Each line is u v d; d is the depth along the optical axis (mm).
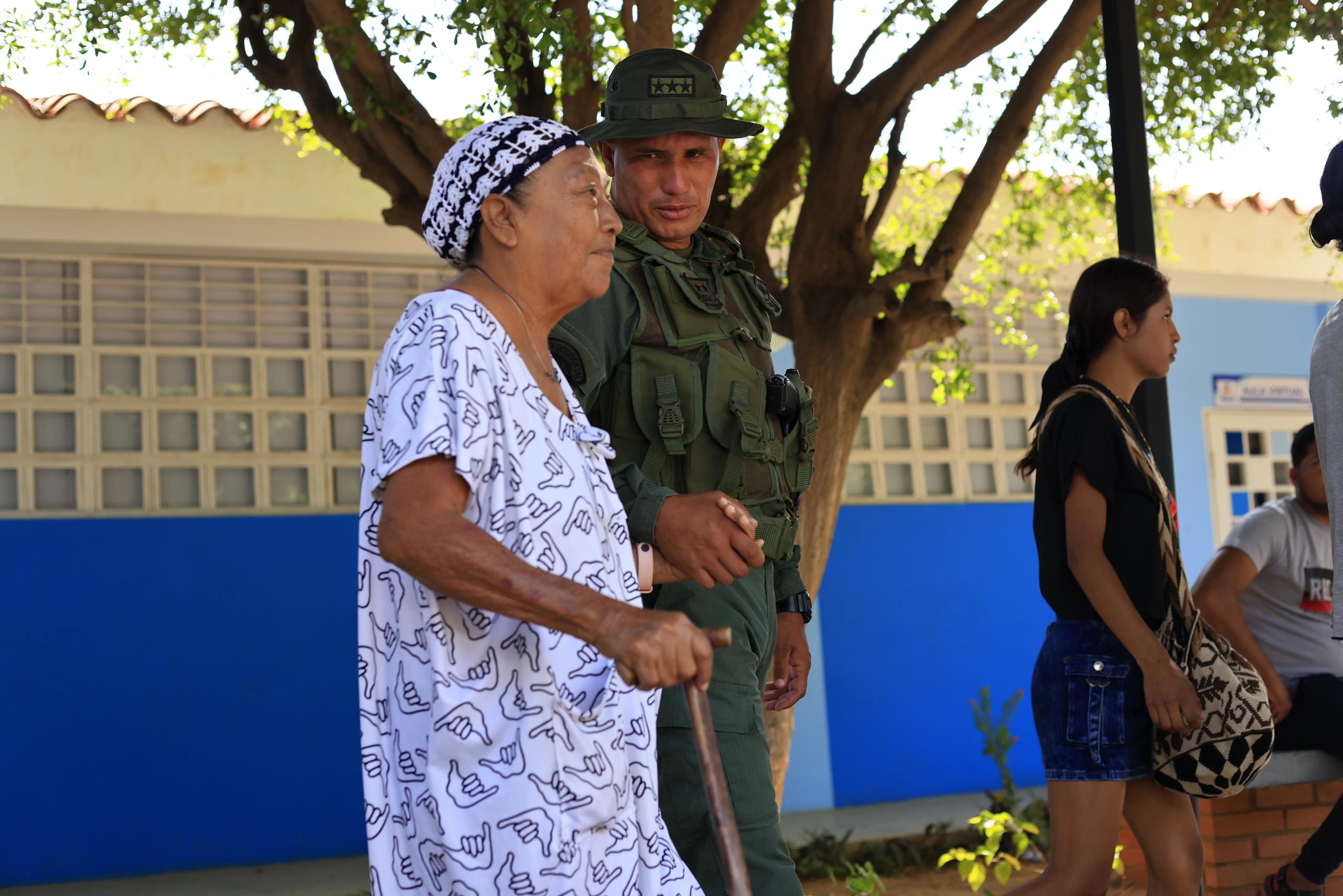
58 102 7430
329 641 8102
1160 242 8578
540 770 1703
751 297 2564
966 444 9844
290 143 7793
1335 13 5195
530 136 1844
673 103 2434
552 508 1761
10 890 7293
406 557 1611
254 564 7988
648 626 1562
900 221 7754
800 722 8984
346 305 8422
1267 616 4426
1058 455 3148
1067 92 6707
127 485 7887
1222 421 10547
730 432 2363
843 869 7617
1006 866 5266
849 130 5703
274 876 7527
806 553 5766
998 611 9641
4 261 7711
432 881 1722
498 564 1589
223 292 8141
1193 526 10375
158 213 7602
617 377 2348
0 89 6957
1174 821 3279
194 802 7734
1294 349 10883
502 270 1856
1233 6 5785
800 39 5723
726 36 5266
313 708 8023
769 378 2500
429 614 1705
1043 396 3414
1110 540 3100
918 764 9250
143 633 7734
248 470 8133
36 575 7574
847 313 5691
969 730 9430
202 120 7641
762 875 2293
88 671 7613
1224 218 10047
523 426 1760
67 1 5789
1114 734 3084
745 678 2359
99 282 7879
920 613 9414
